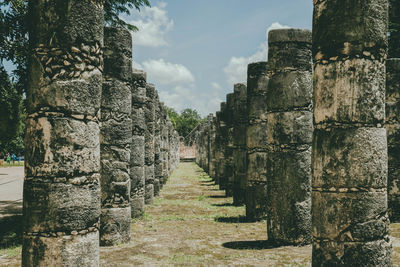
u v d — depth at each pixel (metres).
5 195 15.27
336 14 4.80
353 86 4.73
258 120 10.70
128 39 8.12
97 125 4.82
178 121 74.81
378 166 4.75
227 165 16.41
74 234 4.40
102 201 7.61
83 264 4.43
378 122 4.82
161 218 10.77
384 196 4.82
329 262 4.74
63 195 4.36
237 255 6.68
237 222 10.21
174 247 7.37
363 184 4.68
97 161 4.77
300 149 7.46
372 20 4.74
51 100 4.42
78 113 4.54
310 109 7.66
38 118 4.43
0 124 9.45
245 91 13.69
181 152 62.69
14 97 9.30
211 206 13.33
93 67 4.73
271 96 7.89
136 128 10.71
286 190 7.43
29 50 4.60
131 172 10.64
